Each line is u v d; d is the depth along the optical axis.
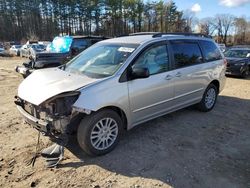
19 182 3.59
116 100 4.25
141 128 5.39
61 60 10.39
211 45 6.54
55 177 3.70
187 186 3.56
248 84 10.84
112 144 4.38
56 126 3.87
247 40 75.50
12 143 4.63
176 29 74.06
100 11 66.00
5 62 22.41
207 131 5.37
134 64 4.59
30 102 4.04
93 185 3.55
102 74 4.44
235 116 6.35
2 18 71.12
